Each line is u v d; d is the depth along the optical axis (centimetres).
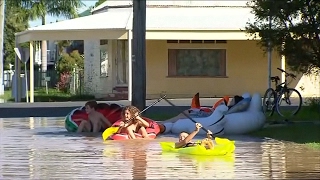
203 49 8025
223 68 8044
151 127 3962
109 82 8350
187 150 3206
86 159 3030
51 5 11100
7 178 2534
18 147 3491
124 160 2997
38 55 11862
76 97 8288
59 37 7419
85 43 8694
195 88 8012
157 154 3200
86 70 8688
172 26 7356
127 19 7712
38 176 2577
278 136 3953
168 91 8000
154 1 8562
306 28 4397
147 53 7988
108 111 4366
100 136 4050
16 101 8369
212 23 7500
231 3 8512
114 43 8275
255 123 4106
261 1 4453
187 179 2500
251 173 2636
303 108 5388
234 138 3888
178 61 8019
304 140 3731
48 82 10056
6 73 13275
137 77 4919
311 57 4541
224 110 4031
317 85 7775
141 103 4916
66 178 2527
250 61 8006
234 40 7875
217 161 2967
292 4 4331
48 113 5856
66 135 4109
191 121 4062
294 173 2638
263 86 8000
